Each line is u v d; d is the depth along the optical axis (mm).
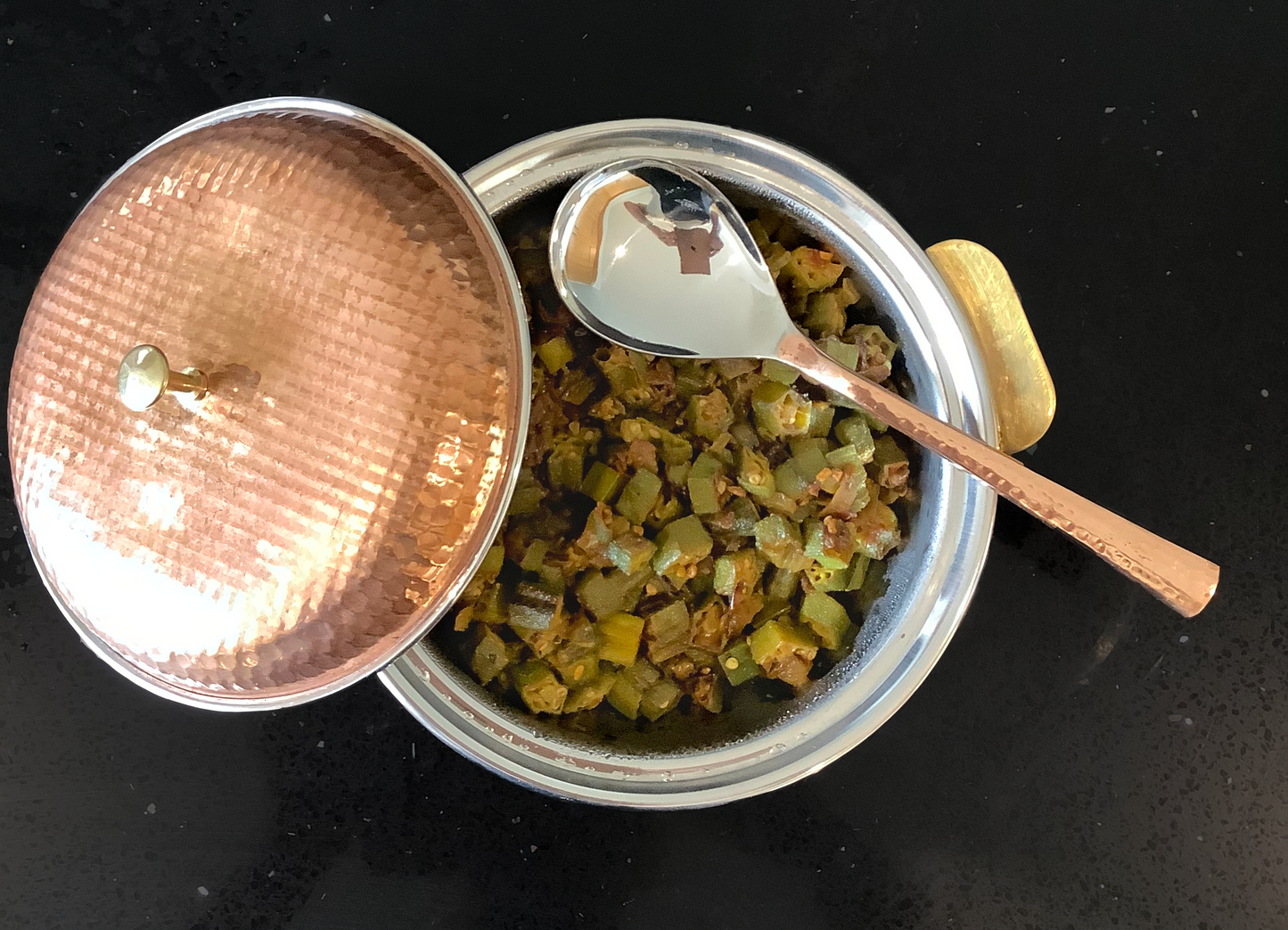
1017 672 315
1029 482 266
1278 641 314
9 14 326
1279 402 321
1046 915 309
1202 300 324
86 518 219
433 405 215
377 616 219
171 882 307
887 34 330
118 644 227
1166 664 314
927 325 284
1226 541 317
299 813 308
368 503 213
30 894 306
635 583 301
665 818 310
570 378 301
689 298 288
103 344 218
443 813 308
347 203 219
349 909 306
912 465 299
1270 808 309
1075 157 328
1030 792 312
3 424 315
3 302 318
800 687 298
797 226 295
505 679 293
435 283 219
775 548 298
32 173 322
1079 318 324
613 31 328
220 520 212
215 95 324
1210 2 332
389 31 326
